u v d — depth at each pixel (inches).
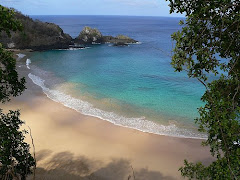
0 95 321.7
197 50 203.8
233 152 191.9
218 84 208.8
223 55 209.3
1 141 318.0
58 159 637.9
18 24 289.7
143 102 1101.7
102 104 1072.8
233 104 188.5
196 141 753.6
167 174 591.5
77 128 836.0
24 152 361.4
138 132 810.8
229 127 190.4
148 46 3255.4
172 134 797.9
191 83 1437.0
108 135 787.4
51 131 806.5
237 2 178.2
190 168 258.8
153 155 674.8
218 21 188.4
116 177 575.8
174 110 1003.9
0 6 270.7
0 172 307.6
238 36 184.1
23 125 839.7
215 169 215.3
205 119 204.5
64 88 1305.4
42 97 1153.4
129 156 668.7
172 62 204.7
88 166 613.9
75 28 7253.9
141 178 573.9
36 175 543.8
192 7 197.3
